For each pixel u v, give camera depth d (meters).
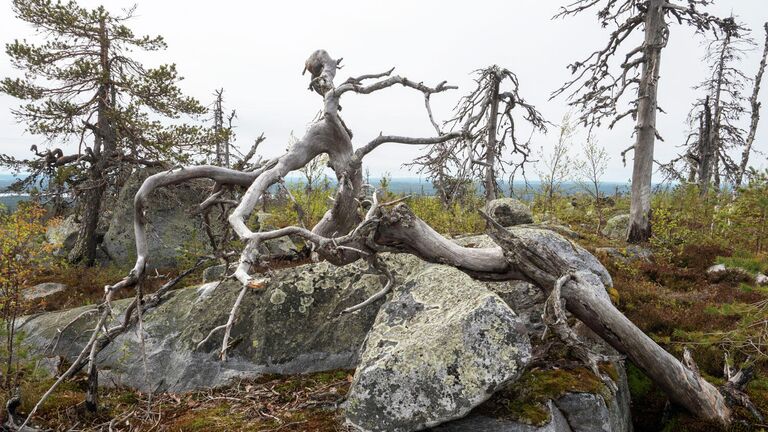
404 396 4.55
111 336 5.73
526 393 4.93
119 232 14.23
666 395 6.21
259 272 8.70
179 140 14.63
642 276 11.29
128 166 15.02
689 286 10.61
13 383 6.47
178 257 13.02
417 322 5.39
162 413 5.95
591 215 21.38
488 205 14.35
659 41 15.21
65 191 14.52
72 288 11.84
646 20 15.62
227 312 7.39
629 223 16.16
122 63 15.25
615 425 4.98
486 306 4.93
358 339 6.86
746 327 6.24
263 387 6.42
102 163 14.55
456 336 4.76
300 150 6.38
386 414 4.54
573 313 5.88
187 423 5.51
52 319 8.37
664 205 19.16
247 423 5.35
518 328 4.83
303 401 5.82
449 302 5.43
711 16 14.60
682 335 6.93
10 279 6.53
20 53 13.13
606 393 5.11
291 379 6.58
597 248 13.23
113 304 8.29
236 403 6.02
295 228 5.04
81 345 7.76
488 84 15.73
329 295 7.30
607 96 15.80
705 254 12.61
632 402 6.39
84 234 14.64
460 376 4.56
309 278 7.52
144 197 5.69
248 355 6.95
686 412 5.80
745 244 12.49
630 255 13.07
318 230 6.80
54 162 14.70
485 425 4.56
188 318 7.56
